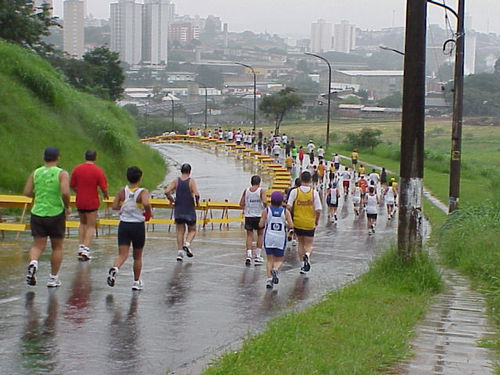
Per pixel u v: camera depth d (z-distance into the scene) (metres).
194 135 78.06
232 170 49.69
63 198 11.47
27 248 16.08
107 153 36.91
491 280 13.09
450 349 8.67
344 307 10.88
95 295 11.51
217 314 10.80
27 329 9.38
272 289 12.88
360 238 23.86
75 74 70.69
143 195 11.76
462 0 23.28
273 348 8.41
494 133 97.75
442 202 37.53
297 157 58.88
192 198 15.41
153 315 10.47
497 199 28.67
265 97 91.25
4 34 51.62
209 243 19.23
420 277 12.91
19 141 30.25
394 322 9.84
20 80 34.75
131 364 8.19
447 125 105.81
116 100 80.69
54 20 64.50
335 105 136.75
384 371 7.66
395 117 131.12
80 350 8.61
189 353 8.72
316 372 7.45
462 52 23.58
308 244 14.76
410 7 12.81
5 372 7.68
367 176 41.91
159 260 15.37
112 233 21.20
